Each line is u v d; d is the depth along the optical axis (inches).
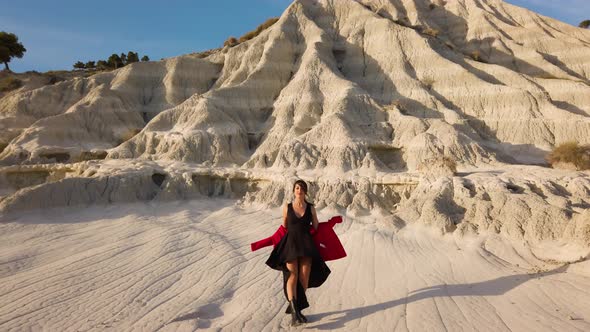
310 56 1357.0
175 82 1562.5
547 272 369.4
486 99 1253.1
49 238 588.7
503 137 1176.8
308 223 257.0
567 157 940.6
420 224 576.4
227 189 912.9
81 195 795.4
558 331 240.8
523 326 250.7
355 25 1594.5
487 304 292.5
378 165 871.1
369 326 257.6
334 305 302.5
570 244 423.5
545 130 1151.0
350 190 757.3
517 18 1994.3
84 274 421.7
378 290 337.1
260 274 411.8
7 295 364.5
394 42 1449.3
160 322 291.1
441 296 312.5
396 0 2055.9
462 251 467.5
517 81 1326.3
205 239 562.6
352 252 471.8
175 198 861.2
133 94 1555.1
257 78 1378.0
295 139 987.9
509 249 459.2
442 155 888.9
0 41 2299.5
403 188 750.5
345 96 1155.3
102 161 1034.1
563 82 1328.7
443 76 1336.1
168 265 449.7
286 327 262.8
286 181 812.6
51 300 348.8
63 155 1186.0
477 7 1975.9
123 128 1392.7
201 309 315.0
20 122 1465.3
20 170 1015.0
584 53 1638.8
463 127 1131.3
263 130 1232.8
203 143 1070.4
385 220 605.3
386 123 1088.2
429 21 1957.4
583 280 333.4
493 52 1704.0
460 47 1796.3
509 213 519.8
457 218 568.4
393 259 441.1
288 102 1243.2
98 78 1630.2
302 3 1680.6
